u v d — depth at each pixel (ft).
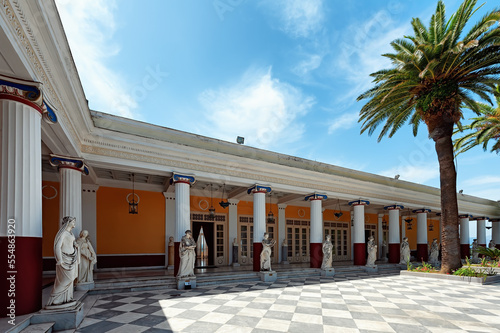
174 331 16.29
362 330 16.29
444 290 28.58
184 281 29.76
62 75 17.70
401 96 37.01
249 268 42.91
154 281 30.35
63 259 16.53
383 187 53.11
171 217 45.16
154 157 31.50
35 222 15.44
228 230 49.88
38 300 15.66
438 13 33.55
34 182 15.47
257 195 38.99
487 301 23.52
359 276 41.11
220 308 21.31
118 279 30.12
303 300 24.06
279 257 54.70
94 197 40.04
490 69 33.65
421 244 59.31
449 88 34.91
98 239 39.60
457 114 37.14
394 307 21.49
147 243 42.88
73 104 21.44
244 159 37.17
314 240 44.21
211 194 48.55
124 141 29.22
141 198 43.57
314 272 41.60
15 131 14.85
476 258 67.87
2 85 14.46
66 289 16.83
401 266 52.24
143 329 16.58
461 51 29.37
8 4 11.28
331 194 46.65
